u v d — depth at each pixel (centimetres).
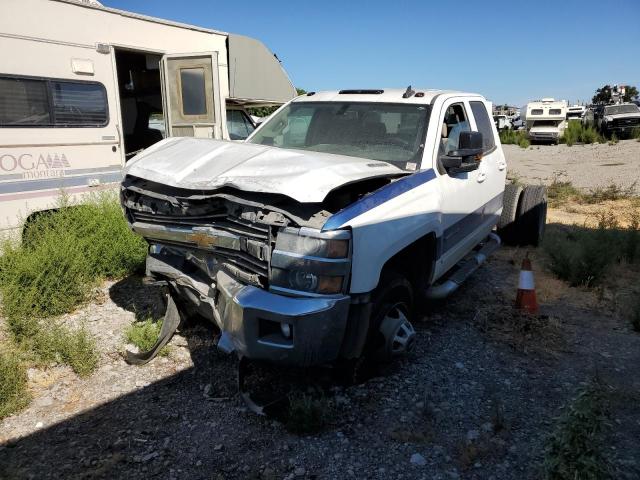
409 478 291
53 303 493
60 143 688
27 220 649
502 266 658
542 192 722
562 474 259
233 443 318
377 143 452
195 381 384
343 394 366
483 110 593
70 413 349
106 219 622
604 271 596
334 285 310
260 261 321
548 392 373
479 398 364
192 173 351
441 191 431
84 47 712
